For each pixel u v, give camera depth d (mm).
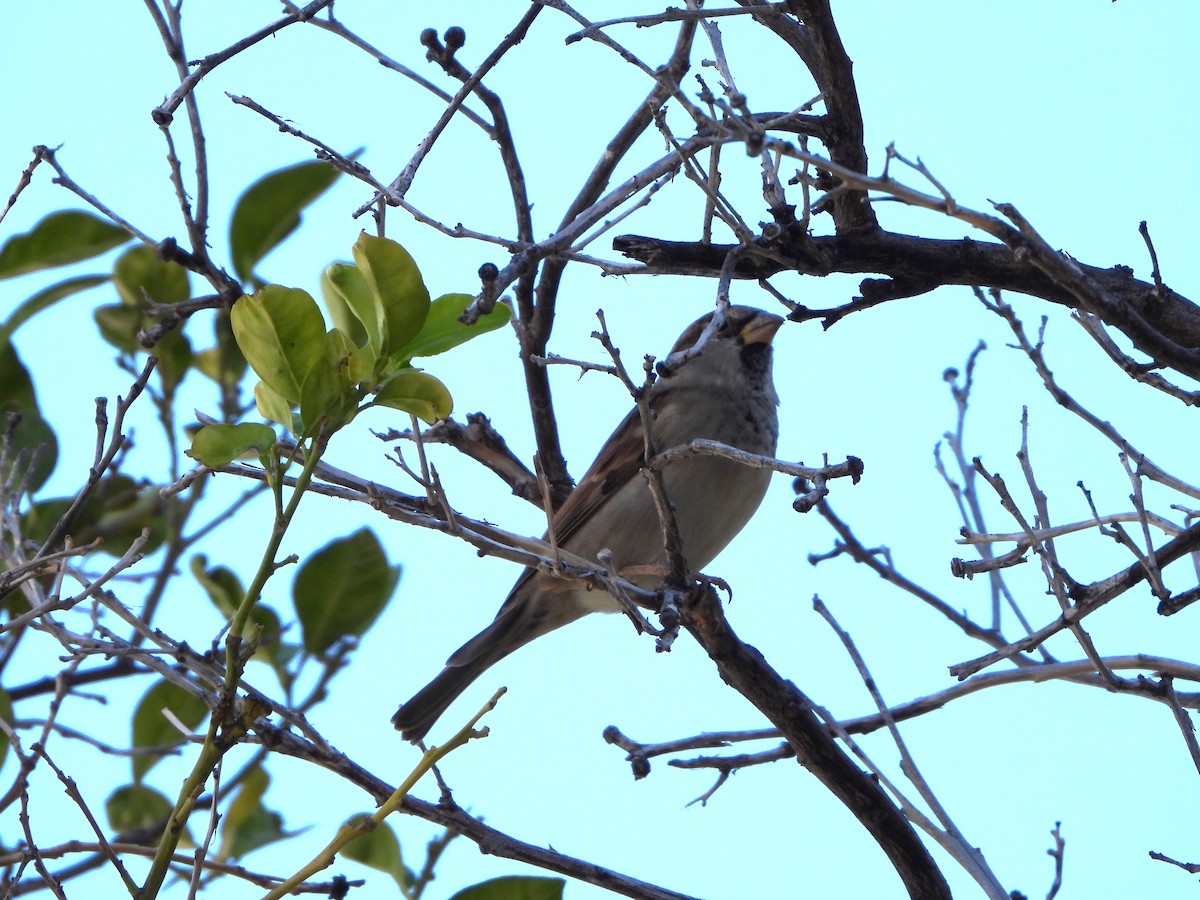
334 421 5434
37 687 9375
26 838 6195
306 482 5387
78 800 5508
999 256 8047
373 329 5586
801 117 7914
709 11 7207
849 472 6172
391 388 5508
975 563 7980
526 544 7500
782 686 8523
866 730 9195
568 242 6812
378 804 7445
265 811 8969
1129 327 7008
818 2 7418
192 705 9453
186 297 10617
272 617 9555
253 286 10305
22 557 7656
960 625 9500
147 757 9273
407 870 8219
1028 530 7754
